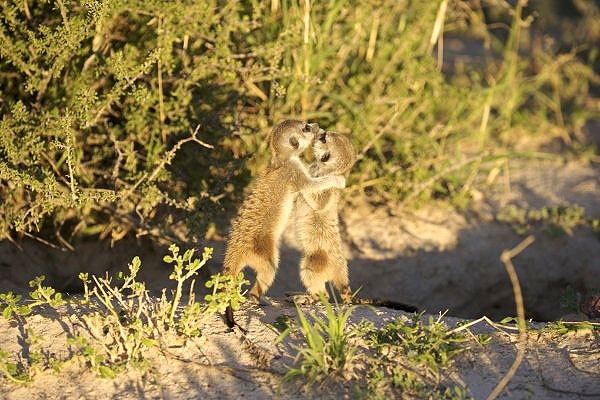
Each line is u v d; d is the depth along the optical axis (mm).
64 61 9891
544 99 16922
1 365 6801
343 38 12727
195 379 7031
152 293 10398
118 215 11266
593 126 17016
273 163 9172
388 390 6820
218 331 7805
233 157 11383
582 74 18312
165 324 7797
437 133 13961
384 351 7328
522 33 20797
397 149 13305
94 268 11562
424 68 13562
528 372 7254
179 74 11000
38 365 7074
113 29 10844
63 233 11539
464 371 7230
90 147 11258
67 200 9508
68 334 7641
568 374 7227
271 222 8828
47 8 10375
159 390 6879
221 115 11367
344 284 9141
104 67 10289
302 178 8938
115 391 6867
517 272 12492
